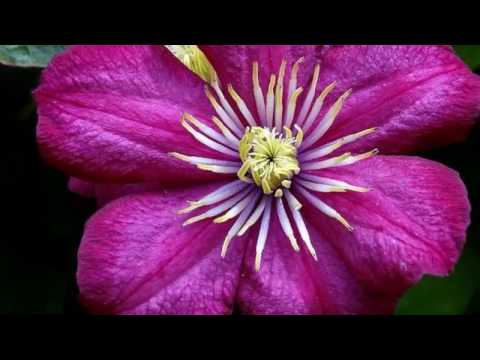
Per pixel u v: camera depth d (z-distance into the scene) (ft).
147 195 0.59
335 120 0.59
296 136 0.60
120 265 0.57
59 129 0.58
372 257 0.56
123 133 0.58
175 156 0.57
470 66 0.64
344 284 0.57
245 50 0.60
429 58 0.59
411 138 0.58
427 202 0.56
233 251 0.58
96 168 0.58
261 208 0.59
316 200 0.58
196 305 0.57
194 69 0.62
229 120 0.59
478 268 0.63
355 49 0.60
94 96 0.59
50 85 0.58
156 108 0.59
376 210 0.56
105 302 0.56
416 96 0.58
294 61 0.60
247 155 0.58
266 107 0.59
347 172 0.58
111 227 0.58
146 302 0.57
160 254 0.58
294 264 0.58
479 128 0.64
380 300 0.56
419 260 0.54
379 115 0.58
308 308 0.57
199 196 0.60
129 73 0.60
